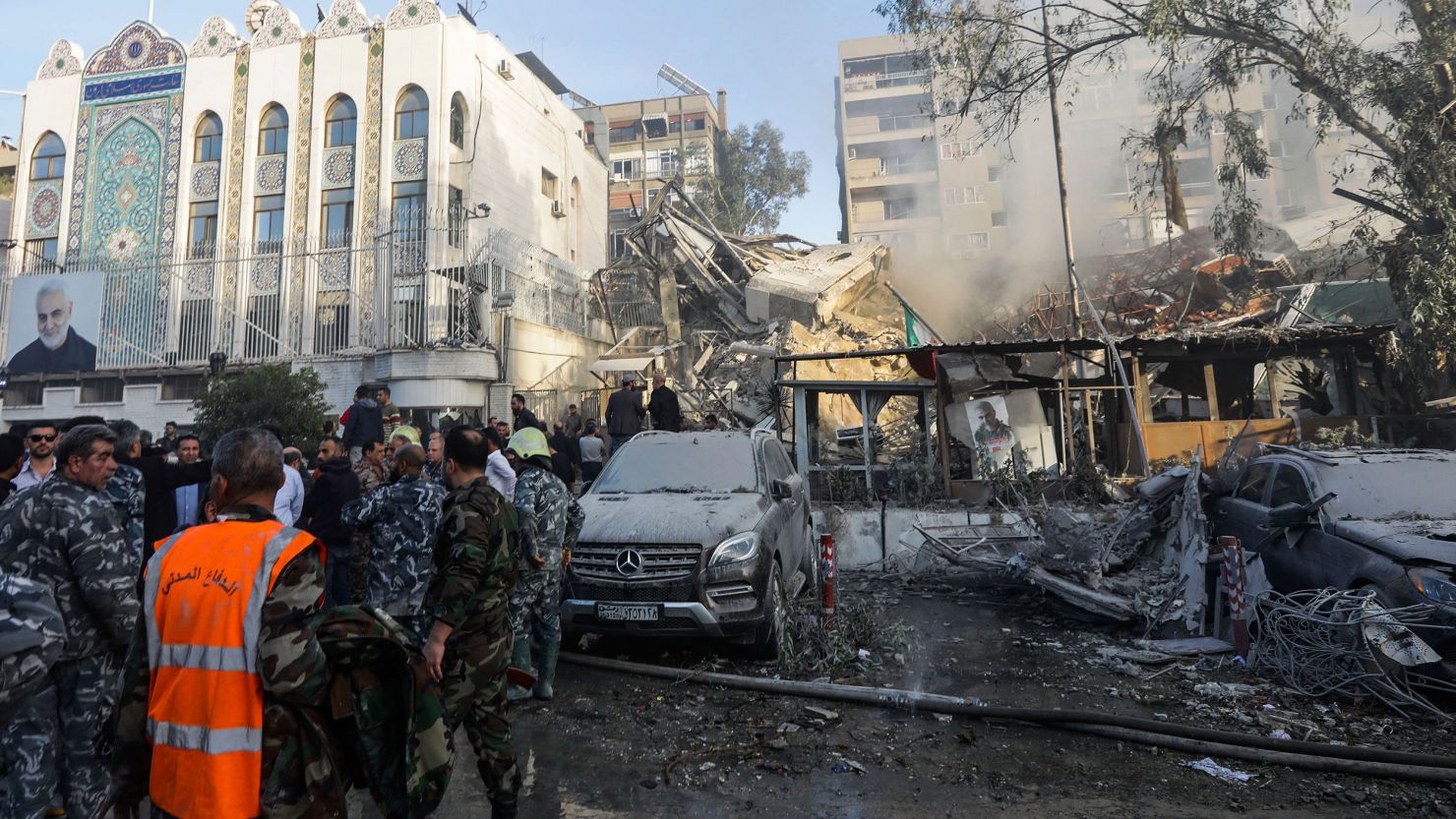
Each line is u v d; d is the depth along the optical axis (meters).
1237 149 14.36
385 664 2.17
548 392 19.59
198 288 21.31
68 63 23.59
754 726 4.42
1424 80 11.90
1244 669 5.34
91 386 20.56
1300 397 14.16
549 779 3.72
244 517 2.07
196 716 1.86
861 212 49.31
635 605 5.29
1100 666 5.58
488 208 19.64
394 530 4.25
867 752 4.04
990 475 10.57
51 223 23.17
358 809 3.44
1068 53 15.50
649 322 25.69
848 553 9.91
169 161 22.52
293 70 22.23
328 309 20.92
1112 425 12.59
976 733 4.29
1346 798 3.45
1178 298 20.67
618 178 52.94
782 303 23.69
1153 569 7.15
